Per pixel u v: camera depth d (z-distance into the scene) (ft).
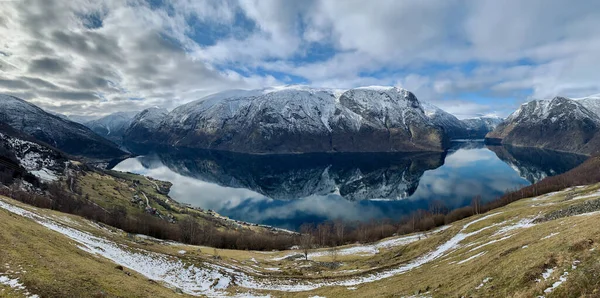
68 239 157.89
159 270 172.86
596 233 95.55
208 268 189.16
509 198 583.99
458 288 108.47
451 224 428.15
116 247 191.52
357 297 142.51
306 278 199.62
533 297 79.41
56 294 86.38
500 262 113.91
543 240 116.37
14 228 128.98
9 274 88.58
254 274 203.62
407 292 129.39
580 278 76.07
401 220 654.53
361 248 386.52
